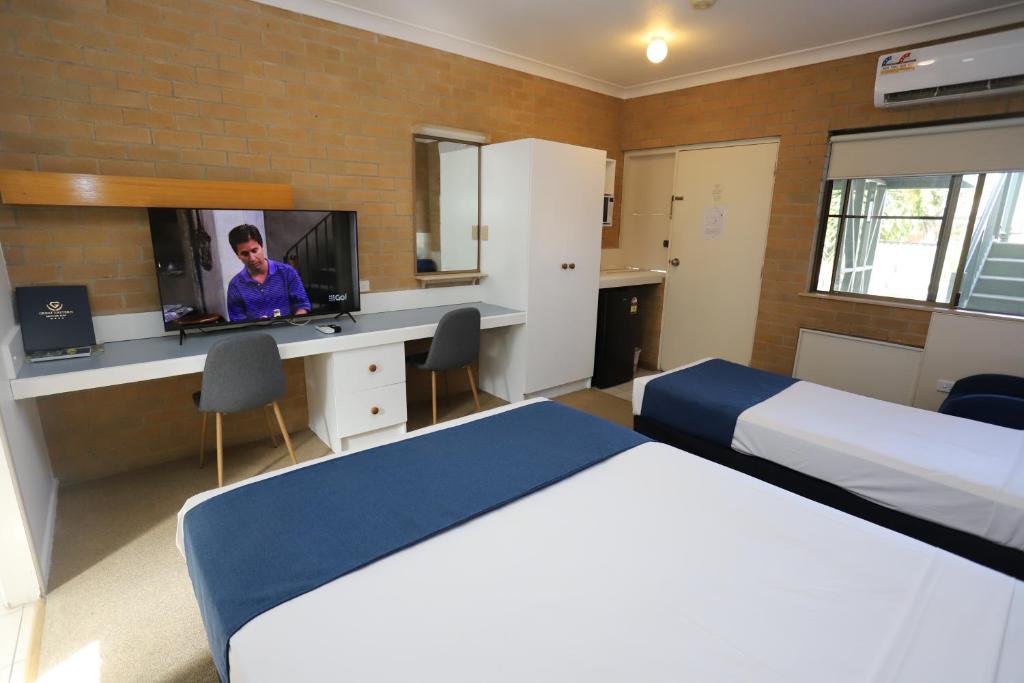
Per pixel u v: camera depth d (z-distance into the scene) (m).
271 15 2.70
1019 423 2.33
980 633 0.99
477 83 3.59
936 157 3.14
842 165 3.52
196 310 2.56
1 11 2.09
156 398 2.73
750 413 2.33
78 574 1.96
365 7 2.90
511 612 1.03
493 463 1.64
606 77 4.22
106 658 1.60
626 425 3.49
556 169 3.52
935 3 2.72
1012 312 3.08
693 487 1.53
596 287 4.00
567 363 3.97
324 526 1.30
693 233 4.44
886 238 3.48
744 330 4.23
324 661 0.91
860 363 3.57
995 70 2.68
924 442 2.03
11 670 1.55
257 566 1.15
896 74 2.98
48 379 1.96
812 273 3.82
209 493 1.48
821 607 1.06
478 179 3.71
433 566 1.17
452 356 3.15
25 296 2.18
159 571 1.99
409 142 3.33
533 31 3.23
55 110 2.24
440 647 0.94
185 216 2.47
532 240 3.49
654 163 4.68
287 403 3.20
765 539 1.29
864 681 0.88
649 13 2.93
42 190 2.16
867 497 1.97
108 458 2.64
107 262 2.45
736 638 0.98
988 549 1.71
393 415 3.01
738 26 3.10
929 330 3.25
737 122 3.98
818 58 3.48
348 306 3.09
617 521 1.35
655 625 1.01
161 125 2.48
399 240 3.40
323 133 2.97
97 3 2.26
